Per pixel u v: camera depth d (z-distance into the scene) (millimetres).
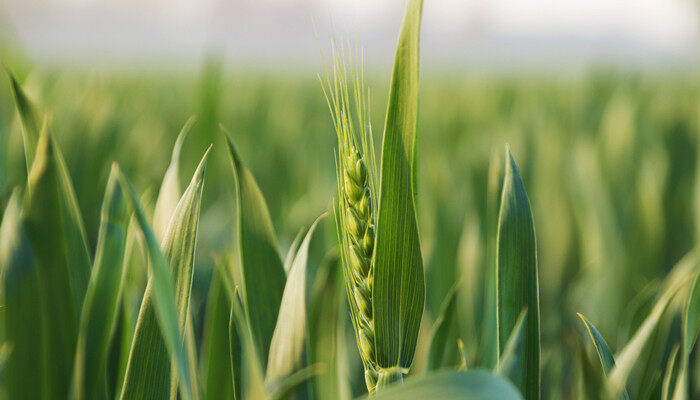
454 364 589
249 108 2396
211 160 1106
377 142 1791
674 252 1145
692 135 1676
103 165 959
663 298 424
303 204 1114
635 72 3070
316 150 1484
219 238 1066
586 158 1147
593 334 435
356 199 400
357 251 400
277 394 376
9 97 1307
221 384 471
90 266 473
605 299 958
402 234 392
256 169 1442
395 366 395
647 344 487
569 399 749
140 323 408
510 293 417
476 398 317
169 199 485
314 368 411
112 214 477
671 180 1272
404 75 388
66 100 1374
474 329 804
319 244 895
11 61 1287
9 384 440
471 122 2287
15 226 445
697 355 670
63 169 461
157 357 411
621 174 1282
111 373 457
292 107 2615
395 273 393
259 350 448
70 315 450
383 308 393
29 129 482
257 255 452
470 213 975
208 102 885
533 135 1356
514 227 419
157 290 365
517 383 389
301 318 417
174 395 414
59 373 447
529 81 4426
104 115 1035
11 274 439
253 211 452
